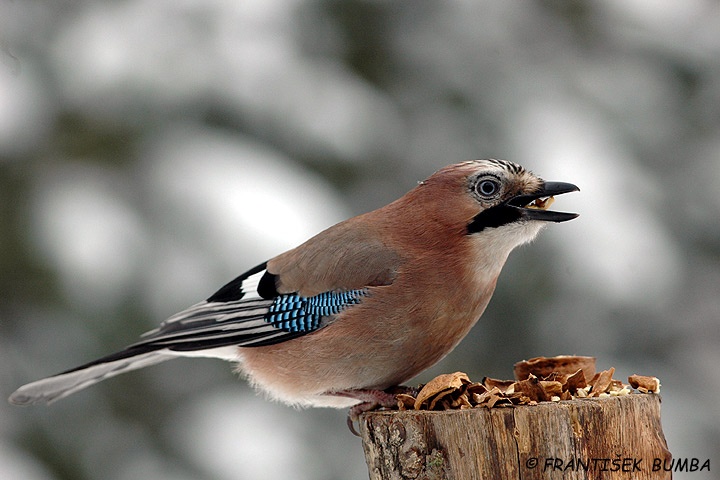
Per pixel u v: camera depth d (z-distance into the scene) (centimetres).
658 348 1198
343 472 1083
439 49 1176
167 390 1103
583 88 1191
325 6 1127
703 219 1210
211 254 956
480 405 523
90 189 1011
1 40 1009
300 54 1110
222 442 1036
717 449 1173
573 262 1043
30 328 1045
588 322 1129
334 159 1098
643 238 1065
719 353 1227
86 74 1032
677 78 1266
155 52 1048
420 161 1153
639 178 1119
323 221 999
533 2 1240
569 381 566
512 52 1199
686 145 1232
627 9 1246
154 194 998
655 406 534
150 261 965
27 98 1038
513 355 1123
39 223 986
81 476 1055
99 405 1088
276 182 1012
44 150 1043
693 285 1209
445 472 517
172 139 1042
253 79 1077
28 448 1042
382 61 1182
